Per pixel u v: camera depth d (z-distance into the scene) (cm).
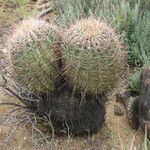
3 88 210
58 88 189
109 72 175
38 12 298
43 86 185
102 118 198
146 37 256
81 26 172
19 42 176
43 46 175
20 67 179
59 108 189
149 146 184
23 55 176
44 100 192
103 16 259
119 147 196
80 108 188
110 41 170
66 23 261
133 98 215
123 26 261
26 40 175
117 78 184
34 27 177
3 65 218
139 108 205
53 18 294
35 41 175
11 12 298
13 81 213
